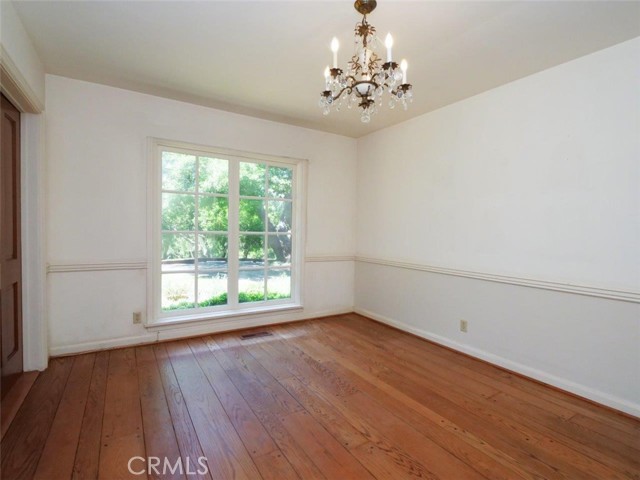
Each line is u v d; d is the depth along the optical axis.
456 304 3.09
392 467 1.58
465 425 1.92
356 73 1.82
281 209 3.90
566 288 2.33
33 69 2.20
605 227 2.16
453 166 3.11
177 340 3.21
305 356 2.89
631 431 1.89
